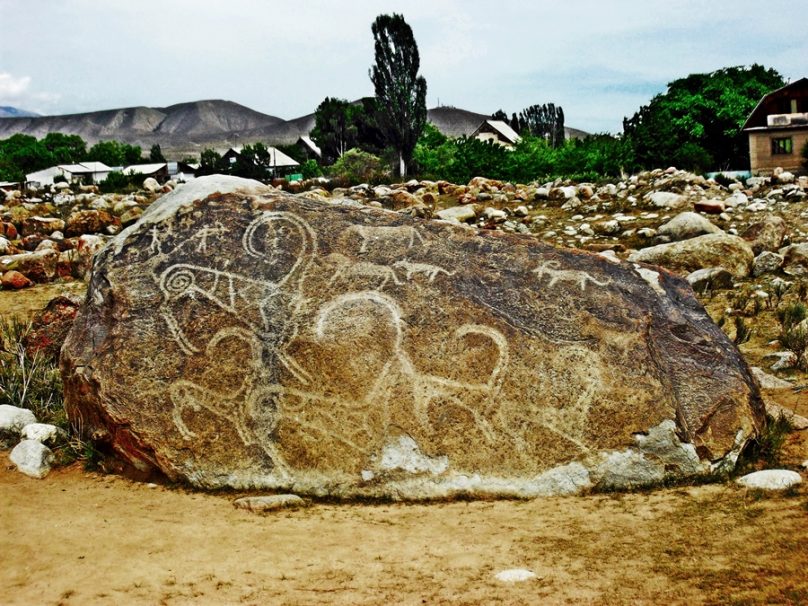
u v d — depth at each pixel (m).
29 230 12.63
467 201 15.13
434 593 3.00
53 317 7.04
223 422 4.56
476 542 3.59
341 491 4.38
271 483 4.44
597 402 4.45
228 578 3.20
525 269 5.00
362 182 19.36
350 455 4.43
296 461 4.46
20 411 5.28
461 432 4.42
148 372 4.68
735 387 4.61
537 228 12.91
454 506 4.21
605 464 4.34
